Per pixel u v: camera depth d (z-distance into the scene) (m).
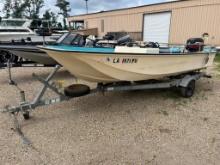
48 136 2.75
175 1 14.03
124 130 2.94
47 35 8.74
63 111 3.52
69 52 2.79
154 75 3.68
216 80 5.58
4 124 3.04
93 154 2.40
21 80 5.42
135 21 17.53
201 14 12.76
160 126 3.06
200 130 2.95
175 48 4.28
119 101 4.02
